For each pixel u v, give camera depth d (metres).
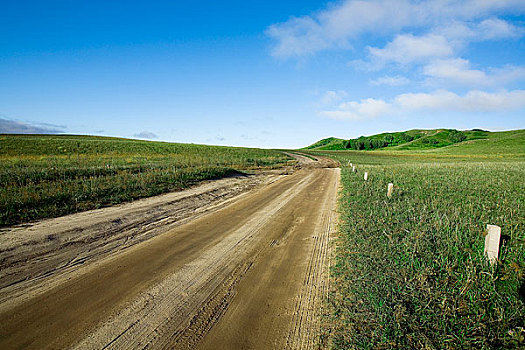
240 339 3.54
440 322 3.41
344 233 7.37
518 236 5.82
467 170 22.02
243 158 46.25
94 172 17.84
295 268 5.59
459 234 5.82
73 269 5.48
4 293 4.54
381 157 74.81
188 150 59.25
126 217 9.45
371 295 3.98
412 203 9.44
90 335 3.56
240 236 7.67
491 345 3.09
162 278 5.12
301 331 3.68
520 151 78.38
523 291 3.91
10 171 15.59
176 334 3.62
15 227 7.97
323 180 22.33
